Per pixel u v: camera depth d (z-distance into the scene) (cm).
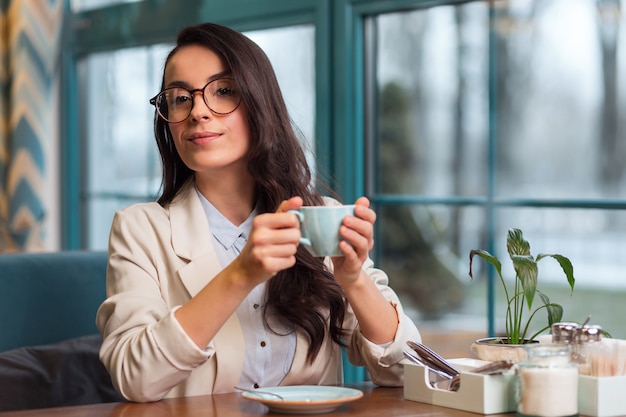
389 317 169
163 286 171
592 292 262
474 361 157
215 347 168
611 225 257
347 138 303
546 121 269
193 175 185
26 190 381
